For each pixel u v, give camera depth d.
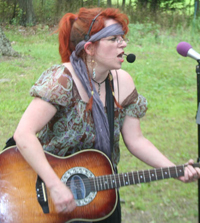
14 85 9.11
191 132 6.94
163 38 15.24
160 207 4.54
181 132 6.93
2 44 11.86
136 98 2.75
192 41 15.14
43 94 2.42
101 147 2.68
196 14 18.02
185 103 8.55
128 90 2.73
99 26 2.45
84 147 2.68
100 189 2.67
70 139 2.60
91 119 2.59
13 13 18.70
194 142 6.50
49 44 14.71
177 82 10.02
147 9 18.53
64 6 19.09
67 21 2.58
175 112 7.89
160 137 6.66
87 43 2.46
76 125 2.56
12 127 6.82
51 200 2.63
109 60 2.50
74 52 2.57
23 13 18.20
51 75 2.49
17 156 2.68
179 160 5.81
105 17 2.46
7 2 18.80
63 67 2.53
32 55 12.33
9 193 2.64
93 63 2.55
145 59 12.40
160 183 5.05
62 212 2.45
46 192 2.63
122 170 5.39
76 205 2.64
